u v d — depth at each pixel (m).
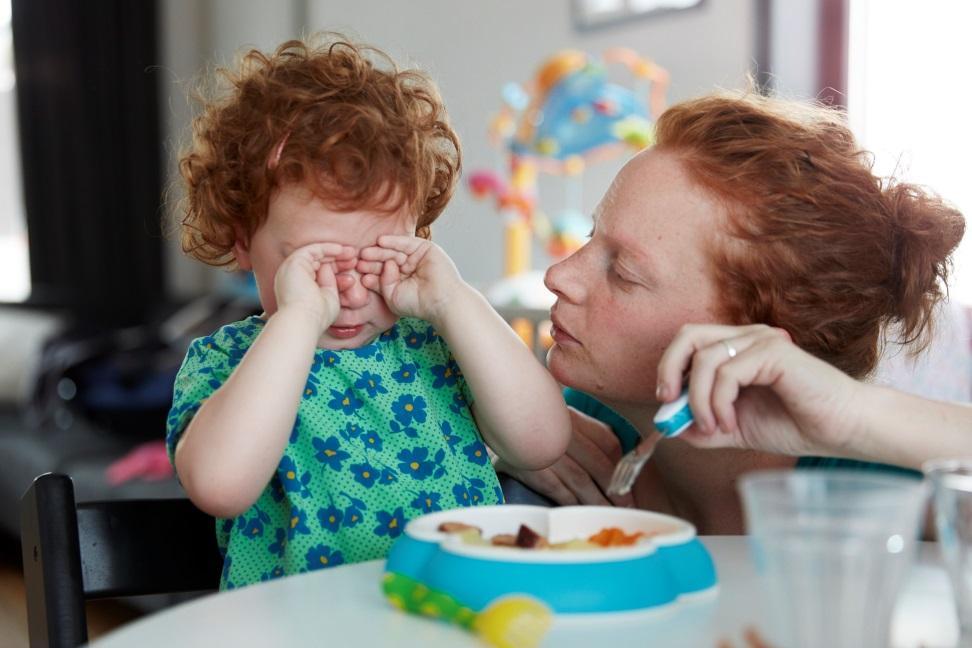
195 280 5.41
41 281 5.22
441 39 4.23
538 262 3.81
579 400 1.23
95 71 5.21
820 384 0.77
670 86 3.45
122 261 5.26
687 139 0.98
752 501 0.53
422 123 1.15
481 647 0.60
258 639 0.62
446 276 1.02
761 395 0.81
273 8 5.01
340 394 1.07
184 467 0.91
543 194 3.81
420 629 0.63
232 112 1.12
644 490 1.14
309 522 1.03
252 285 4.45
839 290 0.94
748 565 0.77
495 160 4.02
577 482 1.14
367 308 1.05
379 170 1.04
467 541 0.69
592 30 3.69
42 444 3.43
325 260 1.01
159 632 0.63
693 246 0.94
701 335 0.80
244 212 1.08
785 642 0.53
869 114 3.27
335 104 1.07
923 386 2.09
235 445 0.89
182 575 1.03
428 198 1.20
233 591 0.71
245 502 0.90
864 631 0.52
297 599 0.69
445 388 1.12
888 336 1.06
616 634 0.62
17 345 4.52
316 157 1.02
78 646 0.85
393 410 1.08
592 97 2.94
